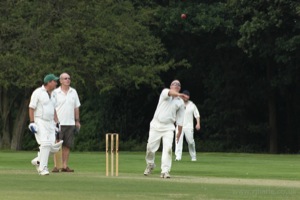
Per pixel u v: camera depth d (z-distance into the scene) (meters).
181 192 35.97
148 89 137.00
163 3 131.00
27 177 45.34
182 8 124.31
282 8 107.69
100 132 139.25
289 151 133.50
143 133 139.38
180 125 49.06
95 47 120.56
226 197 33.72
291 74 119.81
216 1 126.81
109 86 119.56
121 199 32.03
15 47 117.31
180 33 127.00
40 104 48.66
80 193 34.62
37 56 117.25
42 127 48.59
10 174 48.50
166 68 123.75
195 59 134.00
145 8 126.56
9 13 118.69
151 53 122.94
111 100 139.00
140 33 125.31
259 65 131.88
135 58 125.69
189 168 59.59
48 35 118.50
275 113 131.00
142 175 50.12
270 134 131.00
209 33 126.38
